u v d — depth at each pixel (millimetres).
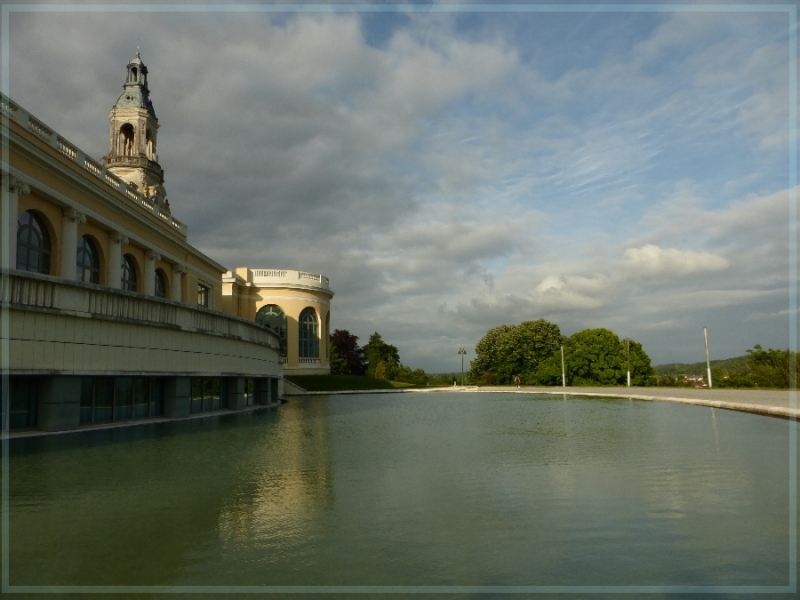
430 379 120438
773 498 9148
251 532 7332
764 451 14023
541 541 7012
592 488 9945
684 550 6691
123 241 31688
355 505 8734
